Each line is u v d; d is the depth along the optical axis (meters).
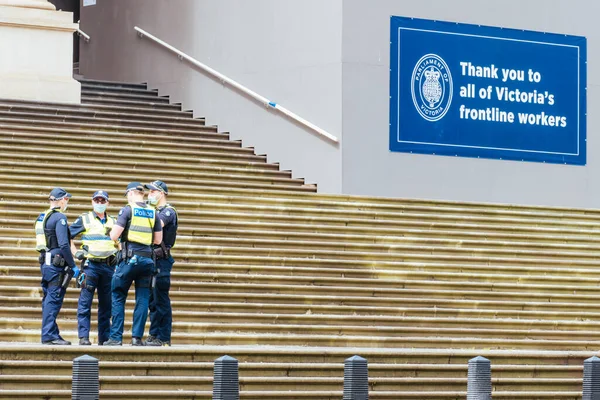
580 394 20.97
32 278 22.75
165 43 36.78
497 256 28.25
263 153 33.31
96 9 40.47
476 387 17.52
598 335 25.48
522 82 34.25
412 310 24.98
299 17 32.62
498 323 25.20
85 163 28.84
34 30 33.12
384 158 32.06
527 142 34.25
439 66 33.03
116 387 18.09
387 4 32.31
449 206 30.45
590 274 28.14
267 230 27.03
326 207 28.98
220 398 15.66
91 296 20.20
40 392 17.44
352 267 26.27
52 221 19.92
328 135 31.48
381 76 32.12
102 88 35.94
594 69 35.44
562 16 35.00
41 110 31.84
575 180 34.97
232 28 34.53
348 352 20.11
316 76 32.12
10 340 21.12
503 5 34.12
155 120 34.03
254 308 23.78
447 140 33.03
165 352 18.88
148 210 20.05
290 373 19.39
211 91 35.06
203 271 24.64
